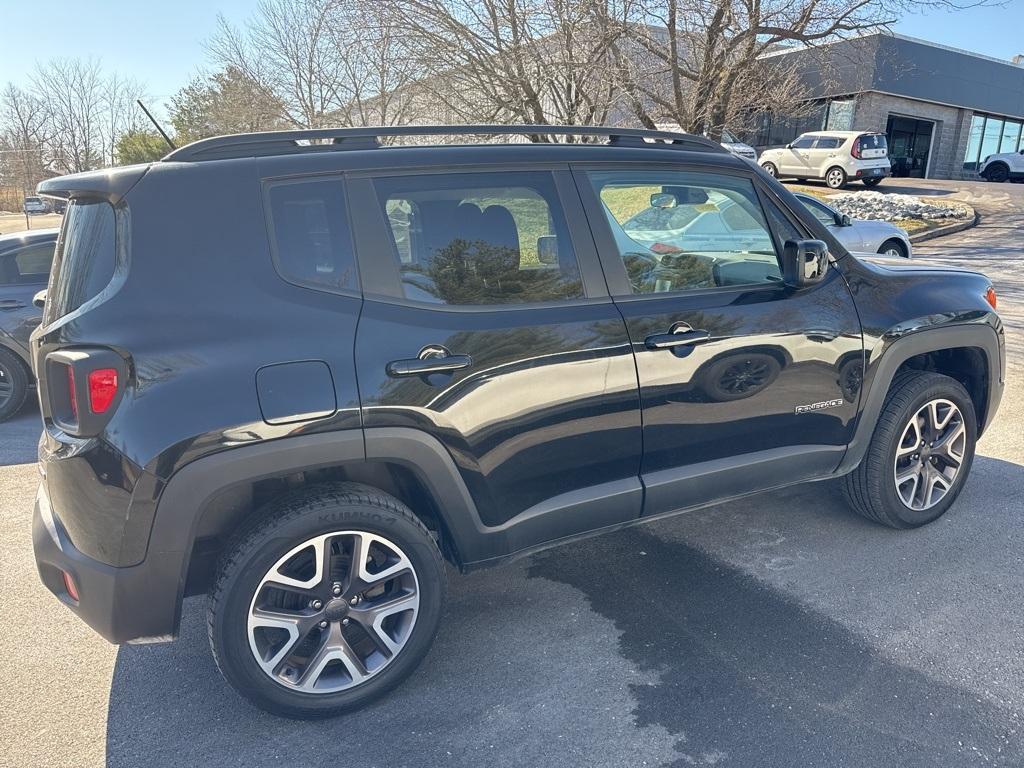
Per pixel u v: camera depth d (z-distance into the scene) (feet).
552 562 11.37
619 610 10.02
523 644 9.34
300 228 7.70
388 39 41.88
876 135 72.43
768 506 13.00
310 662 7.86
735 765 7.25
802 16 41.70
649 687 8.44
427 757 7.48
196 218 7.34
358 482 8.43
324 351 7.41
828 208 29.12
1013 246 44.34
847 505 12.12
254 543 7.33
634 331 8.92
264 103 63.41
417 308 7.98
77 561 7.16
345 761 7.46
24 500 14.35
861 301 10.68
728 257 10.00
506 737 7.73
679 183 9.78
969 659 8.76
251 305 7.30
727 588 10.45
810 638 9.23
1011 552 11.20
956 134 104.73
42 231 20.47
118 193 7.25
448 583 10.87
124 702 8.45
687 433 9.45
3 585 11.14
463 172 8.49
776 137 99.04
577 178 9.12
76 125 123.75
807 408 10.28
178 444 6.88
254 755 7.57
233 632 7.39
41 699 8.51
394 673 8.25
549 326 8.47
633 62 42.57
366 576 7.91
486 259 8.46
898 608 9.82
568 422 8.61
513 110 41.88
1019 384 19.77
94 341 6.85
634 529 12.34
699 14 40.70
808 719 7.85
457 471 8.07
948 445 11.87
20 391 19.79
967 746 7.42
